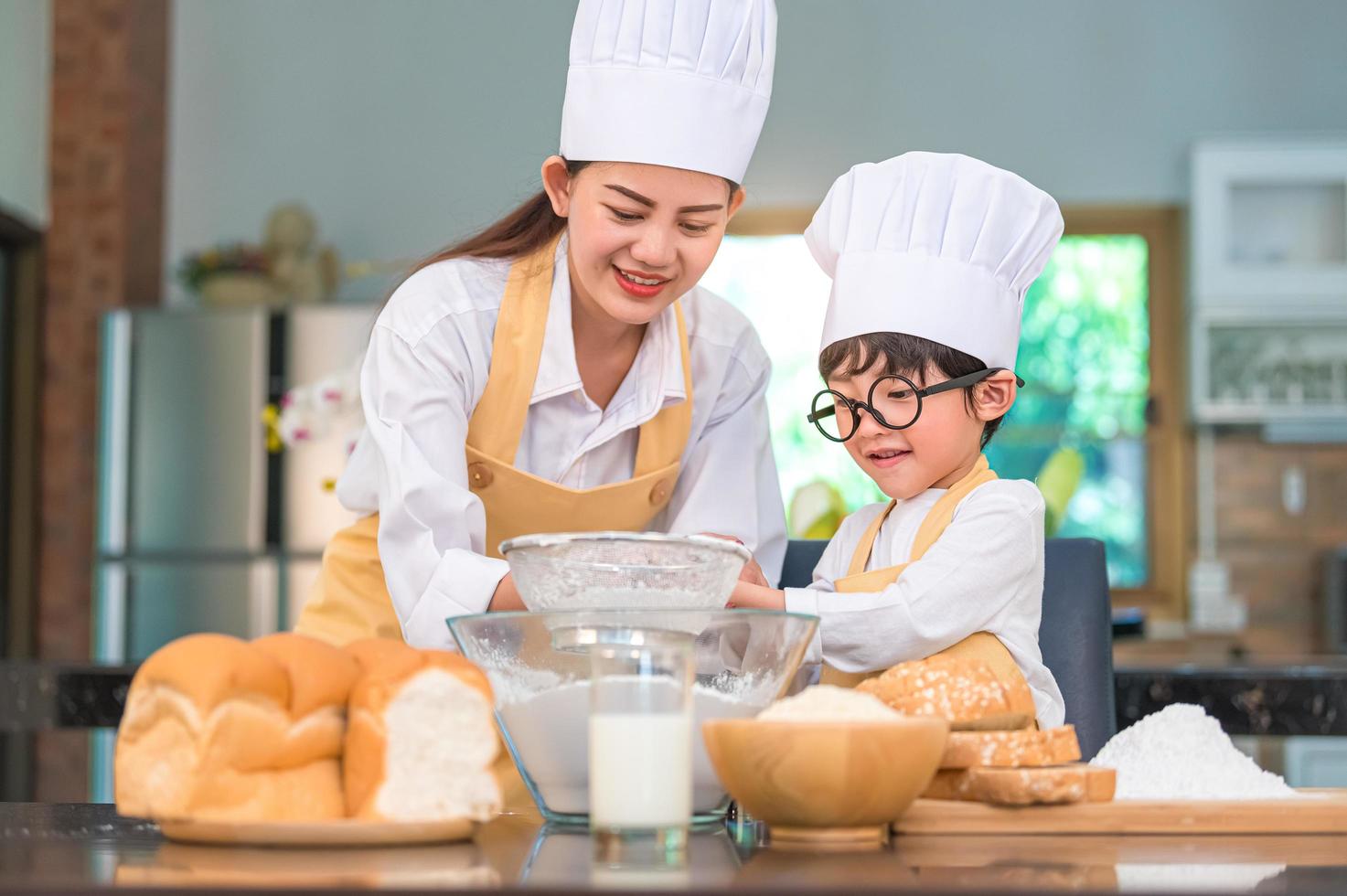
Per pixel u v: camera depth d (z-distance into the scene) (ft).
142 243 17.76
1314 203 16.97
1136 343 17.80
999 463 17.78
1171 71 18.04
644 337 5.11
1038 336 17.85
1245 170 16.84
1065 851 2.84
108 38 17.42
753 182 18.16
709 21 4.28
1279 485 17.52
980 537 4.22
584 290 4.83
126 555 16.21
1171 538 17.62
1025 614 4.35
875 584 4.31
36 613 16.76
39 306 17.04
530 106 18.44
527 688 3.10
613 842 2.56
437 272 4.91
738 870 2.48
